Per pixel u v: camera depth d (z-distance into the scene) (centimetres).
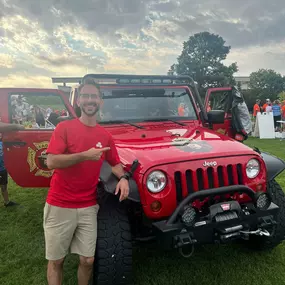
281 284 288
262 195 278
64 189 238
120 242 254
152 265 325
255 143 1195
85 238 244
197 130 382
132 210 289
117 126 388
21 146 385
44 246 375
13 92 381
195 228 254
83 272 254
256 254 341
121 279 254
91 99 235
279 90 5506
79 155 222
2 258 348
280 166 310
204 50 3741
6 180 506
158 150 287
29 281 304
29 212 490
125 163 272
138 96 412
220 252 347
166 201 257
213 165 275
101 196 272
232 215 266
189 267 320
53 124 416
